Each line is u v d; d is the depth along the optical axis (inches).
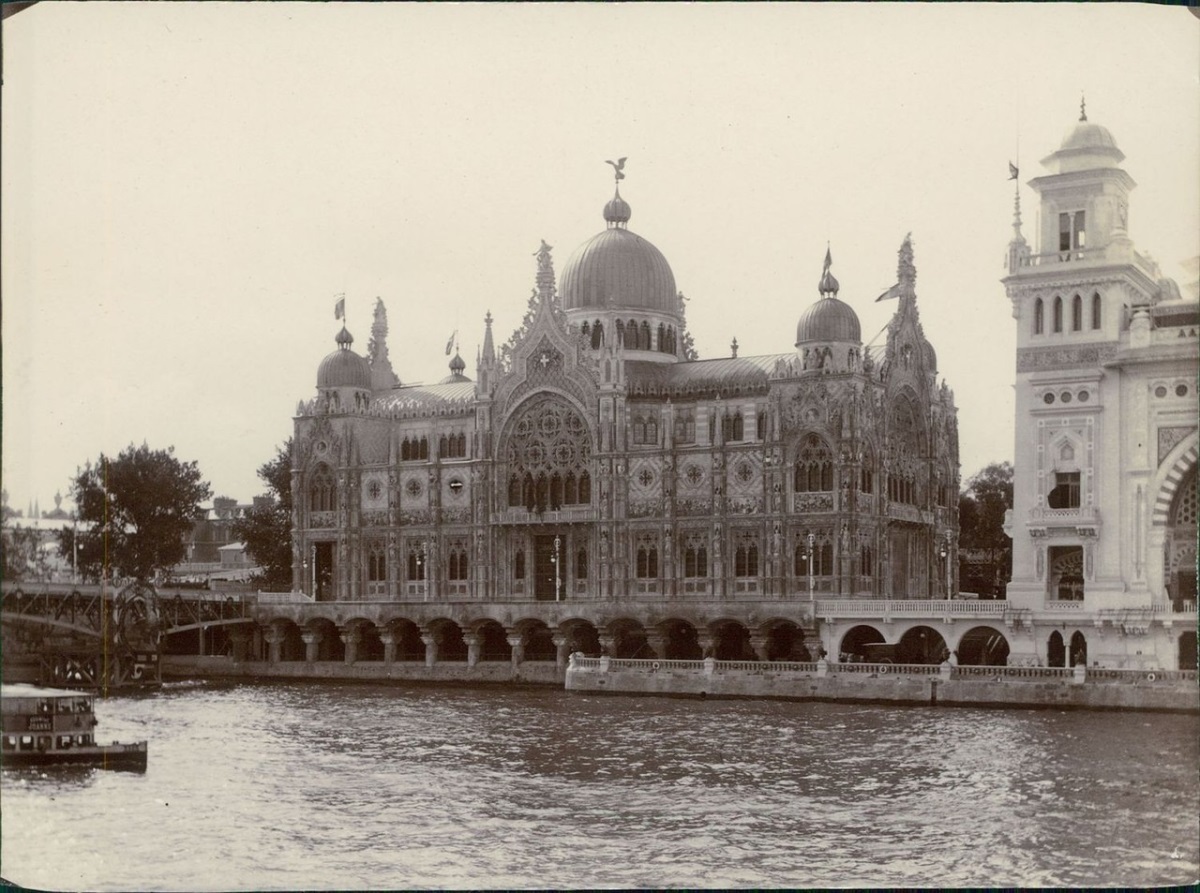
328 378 7052.2
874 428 5969.5
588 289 6939.0
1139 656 4542.3
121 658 5797.2
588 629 6038.4
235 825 2933.1
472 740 4015.8
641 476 6264.8
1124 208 4685.0
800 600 5516.7
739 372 6451.8
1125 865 2610.7
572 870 2613.2
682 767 3548.2
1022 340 4778.5
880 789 3245.6
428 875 2583.7
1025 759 3543.3
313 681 6235.2
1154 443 4606.3
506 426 6599.4
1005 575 7406.5
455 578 6737.2
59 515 5728.3
